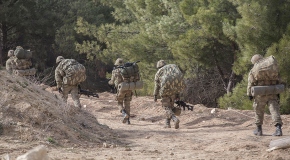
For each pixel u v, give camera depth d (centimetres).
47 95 1659
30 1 5162
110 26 4172
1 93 1402
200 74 3678
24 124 1309
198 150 1327
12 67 2394
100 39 4206
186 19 3091
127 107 2052
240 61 2705
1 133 1241
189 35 3011
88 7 5534
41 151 800
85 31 4309
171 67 1861
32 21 5194
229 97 2873
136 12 4016
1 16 4966
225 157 1169
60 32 5238
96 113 2494
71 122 1507
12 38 5509
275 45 2505
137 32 4097
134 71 1966
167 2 3444
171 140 1554
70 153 1162
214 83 3744
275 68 1503
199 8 2984
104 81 5553
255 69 1520
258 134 1566
